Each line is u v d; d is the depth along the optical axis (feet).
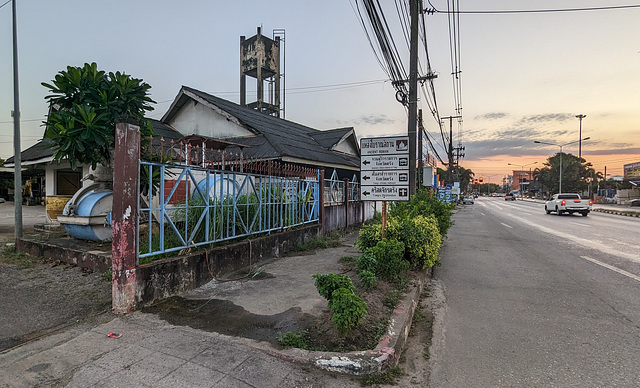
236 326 12.32
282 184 26.13
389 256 17.13
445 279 21.21
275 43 79.15
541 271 23.02
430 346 12.21
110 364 9.79
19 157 25.12
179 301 14.82
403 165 19.30
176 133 47.42
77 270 18.97
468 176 321.11
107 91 19.51
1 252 23.35
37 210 56.80
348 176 54.24
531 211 94.53
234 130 45.78
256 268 20.51
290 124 59.98
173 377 9.17
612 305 16.29
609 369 10.55
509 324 14.16
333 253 25.53
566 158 205.36
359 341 11.17
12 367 9.66
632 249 31.14
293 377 9.37
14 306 14.33
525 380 9.95
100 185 23.50
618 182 185.98
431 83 44.78
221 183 19.27
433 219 25.98
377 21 25.70
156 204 26.07
